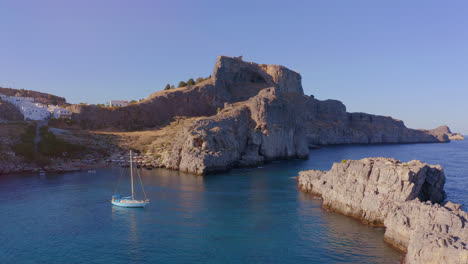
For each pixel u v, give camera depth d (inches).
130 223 2405.3
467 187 3656.5
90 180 4050.2
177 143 5231.3
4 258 1833.2
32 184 3784.5
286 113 6707.7
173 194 3304.6
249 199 3088.1
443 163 6171.3
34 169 4635.8
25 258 1833.2
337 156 7490.2
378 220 2249.0
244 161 5364.2
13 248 1967.3
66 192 3385.8
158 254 1866.4
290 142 6697.8
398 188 2196.1
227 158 5032.0
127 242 2046.0
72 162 5093.5
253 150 5861.2
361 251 1855.3
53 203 2955.2
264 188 3612.2
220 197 3169.3
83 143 5782.5
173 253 1878.7
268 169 5152.6
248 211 2687.0
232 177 4355.3
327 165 5669.3
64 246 1991.9
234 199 3088.1
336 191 2694.4
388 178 2271.2
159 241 2057.1
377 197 2274.9
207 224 2370.8
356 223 2329.0
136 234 2181.3
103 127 7381.9
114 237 2130.9
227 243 2014.0
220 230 2242.9
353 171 2596.0
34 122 6392.7
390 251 1844.2
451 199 3080.7
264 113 6225.4
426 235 1556.3
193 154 4739.2
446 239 1457.9
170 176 4411.9
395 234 1898.4
